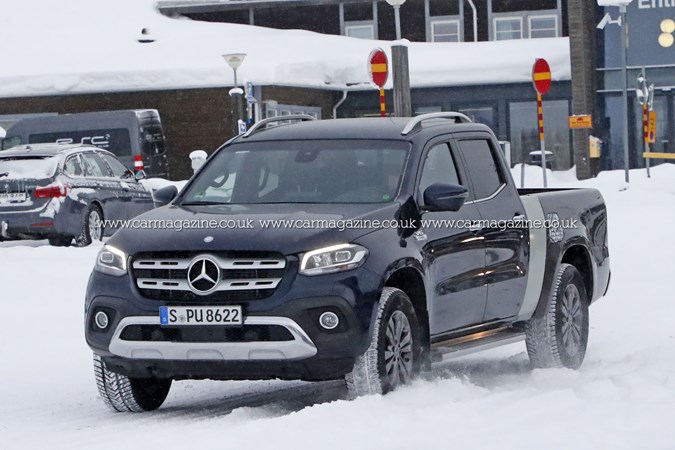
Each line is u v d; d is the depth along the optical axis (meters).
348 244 16.31
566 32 92.75
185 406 18.67
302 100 80.06
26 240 49.56
